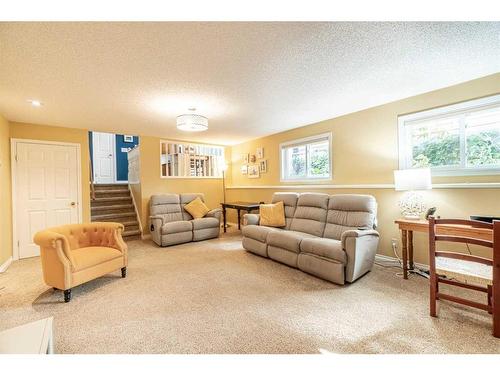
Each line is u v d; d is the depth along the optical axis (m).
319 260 2.66
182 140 5.72
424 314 1.91
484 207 2.49
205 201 6.08
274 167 5.11
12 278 2.83
